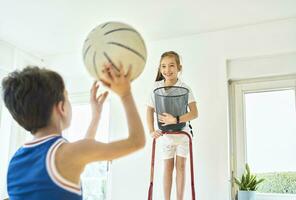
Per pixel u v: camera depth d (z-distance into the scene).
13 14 2.69
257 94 2.84
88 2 2.48
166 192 2.35
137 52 1.05
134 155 2.96
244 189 2.46
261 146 2.75
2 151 3.09
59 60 3.55
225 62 2.83
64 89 0.97
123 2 2.47
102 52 1.02
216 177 2.65
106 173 3.23
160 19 2.72
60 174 0.81
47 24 2.85
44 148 0.85
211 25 2.82
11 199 0.84
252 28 2.79
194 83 2.89
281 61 2.71
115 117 3.11
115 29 1.07
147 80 3.05
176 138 2.33
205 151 2.73
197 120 2.81
